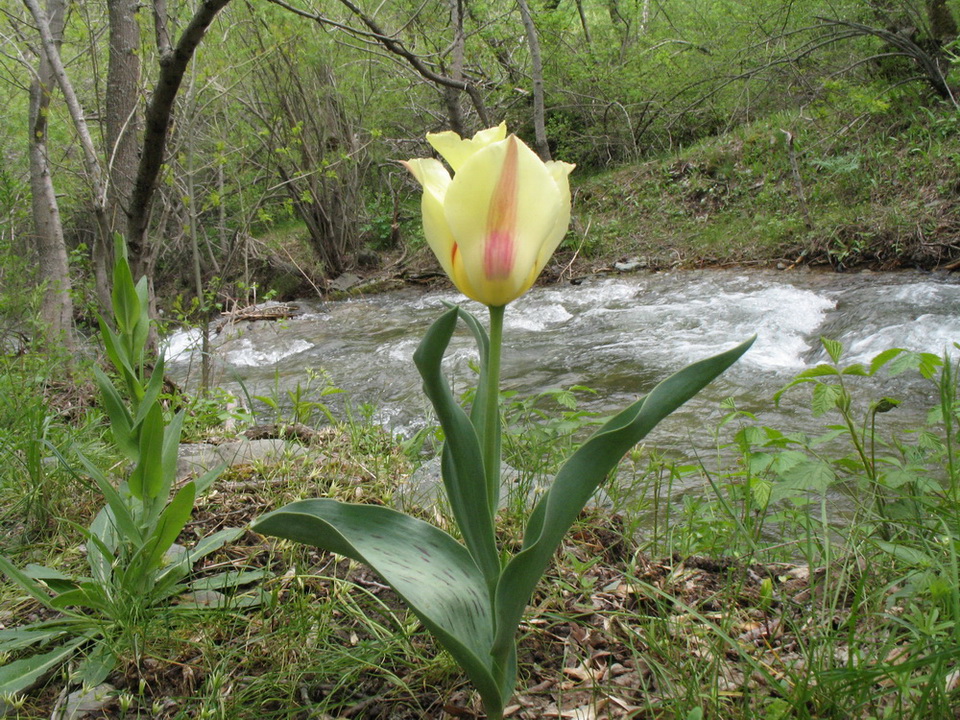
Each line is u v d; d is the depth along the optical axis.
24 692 1.76
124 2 5.27
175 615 1.89
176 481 3.02
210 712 1.57
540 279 10.68
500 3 11.82
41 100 5.85
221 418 4.22
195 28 3.90
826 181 10.08
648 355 6.77
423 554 1.37
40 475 2.74
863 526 2.22
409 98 12.91
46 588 2.15
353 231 12.45
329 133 11.75
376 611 1.99
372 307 10.58
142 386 2.08
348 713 1.66
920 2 10.55
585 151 14.64
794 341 6.72
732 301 7.97
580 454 1.21
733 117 12.68
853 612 1.53
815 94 10.65
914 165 9.38
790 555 2.46
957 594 1.53
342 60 11.45
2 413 3.44
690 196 11.63
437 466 3.00
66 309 5.55
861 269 8.46
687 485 3.54
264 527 1.21
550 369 6.69
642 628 1.84
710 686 1.63
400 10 10.80
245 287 6.46
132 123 5.37
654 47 13.32
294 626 1.84
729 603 1.95
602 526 2.50
